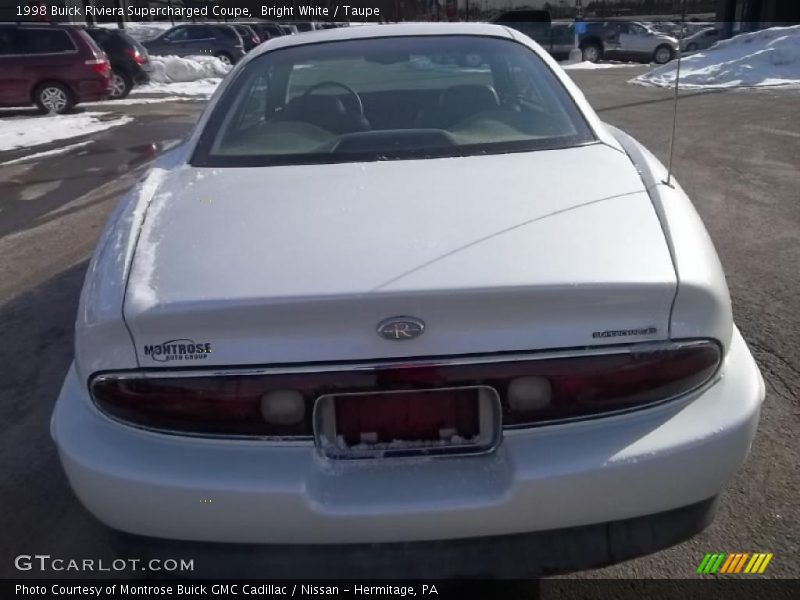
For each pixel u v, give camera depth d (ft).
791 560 6.70
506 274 5.19
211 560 5.39
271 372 5.07
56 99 41.47
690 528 5.51
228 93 8.95
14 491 8.14
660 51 75.15
